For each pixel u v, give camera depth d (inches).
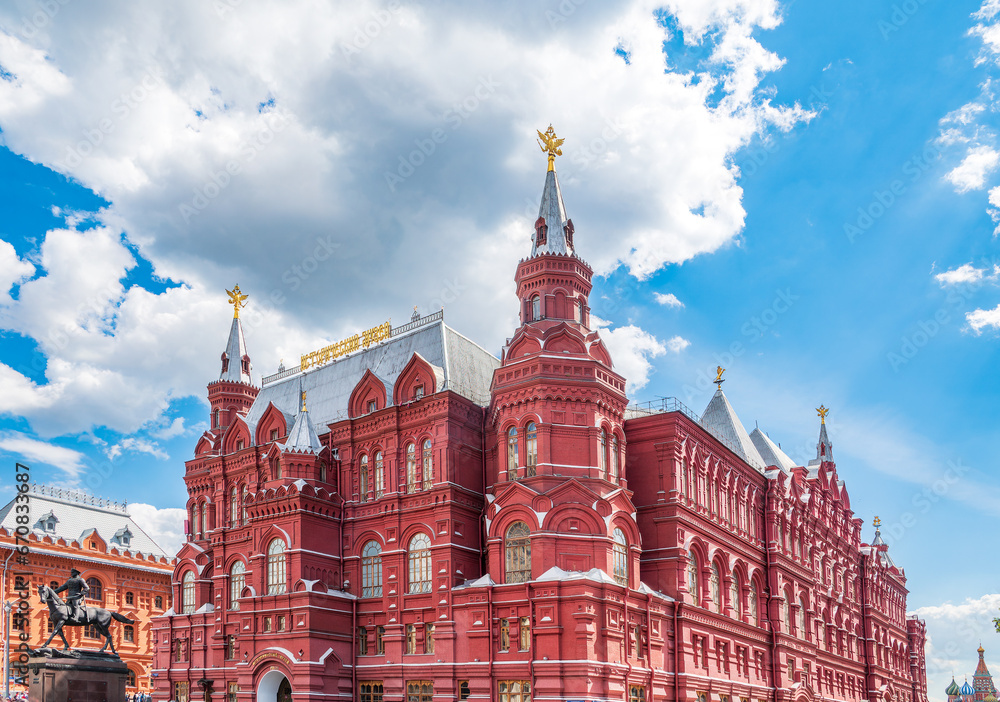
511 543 2133.4
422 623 2239.2
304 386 2952.8
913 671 5502.0
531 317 2365.9
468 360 2642.7
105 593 3597.4
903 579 5349.4
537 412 2178.9
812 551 3491.6
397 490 2395.4
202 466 2987.2
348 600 2378.2
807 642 3127.5
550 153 2539.4
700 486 2549.2
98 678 1828.2
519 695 2004.2
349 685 2315.5
